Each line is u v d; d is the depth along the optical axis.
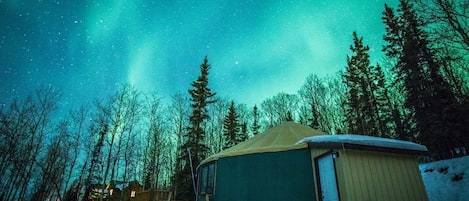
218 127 30.98
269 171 7.36
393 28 18.56
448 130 11.23
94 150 21.91
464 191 7.63
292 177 6.91
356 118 22.23
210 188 8.76
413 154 5.59
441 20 9.32
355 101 22.44
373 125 20.39
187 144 21.16
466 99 11.98
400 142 5.59
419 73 13.40
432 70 13.12
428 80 12.95
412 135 15.30
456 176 8.34
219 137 30.39
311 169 6.72
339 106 27.55
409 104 13.54
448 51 11.30
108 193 22.14
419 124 12.92
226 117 30.56
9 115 17.25
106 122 22.92
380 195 5.00
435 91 12.52
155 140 26.48
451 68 13.61
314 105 28.91
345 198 4.85
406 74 14.14
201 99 24.17
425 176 10.01
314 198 6.37
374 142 5.29
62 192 19.77
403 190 5.23
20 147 17.14
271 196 7.03
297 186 6.75
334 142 5.37
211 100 24.61
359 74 23.16
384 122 20.22
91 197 21.70
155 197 17.14
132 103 24.84
